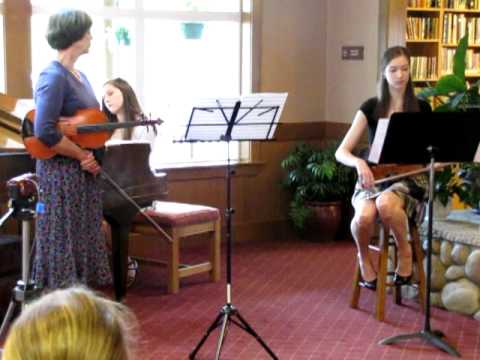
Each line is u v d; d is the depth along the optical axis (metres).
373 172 4.16
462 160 3.68
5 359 0.89
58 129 3.53
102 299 0.97
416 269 4.51
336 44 6.51
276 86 6.35
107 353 0.87
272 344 3.82
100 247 3.80
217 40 6.09
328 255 5.83
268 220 6.43
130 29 5.72
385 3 6.05
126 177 4.13
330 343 3.85
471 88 4.58
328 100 6.63
